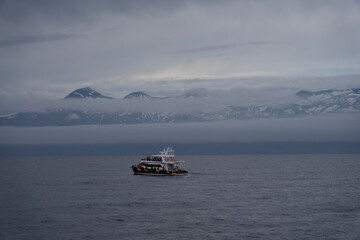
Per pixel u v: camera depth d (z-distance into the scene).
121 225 109.94
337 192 170.25
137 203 142.50
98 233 102.50
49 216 121.38
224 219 116.44
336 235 100.19
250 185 197.38
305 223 111.56
